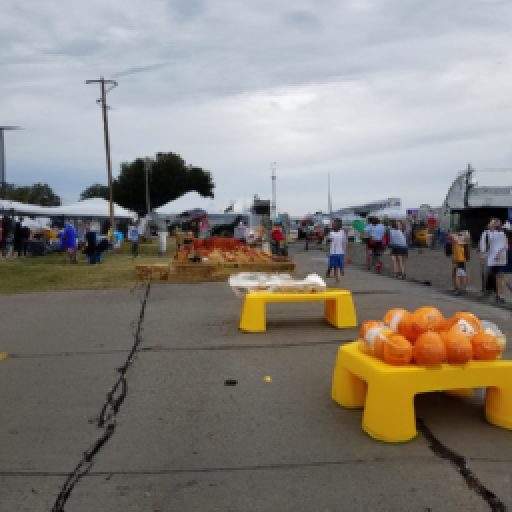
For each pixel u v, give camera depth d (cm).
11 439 432
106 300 1125
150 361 653
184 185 8650
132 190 8412
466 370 425
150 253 2798
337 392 498
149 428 451
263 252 1953
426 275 1641
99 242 2169
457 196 3388
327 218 5462
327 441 419
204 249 2036
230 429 446
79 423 464
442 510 320
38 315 962
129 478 366
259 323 802
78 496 344
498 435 425
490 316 909
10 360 666
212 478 365
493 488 343
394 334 443
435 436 424
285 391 538
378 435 417
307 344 726
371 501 331
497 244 1078
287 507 327
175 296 1170
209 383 566
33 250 2528
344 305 824
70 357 676
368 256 1867
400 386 413
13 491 351
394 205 4578
